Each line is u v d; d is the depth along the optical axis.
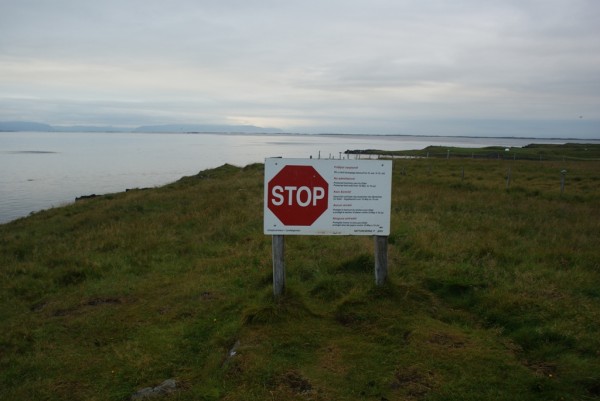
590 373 4.07
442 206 12.88
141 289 7.16
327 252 8.30
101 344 5.31
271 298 5.88
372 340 4.88
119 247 9.69
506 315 5.31
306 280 6.99
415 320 5.26
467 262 7.29
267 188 5.76
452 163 36.97
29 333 5.61
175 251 9.30
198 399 4.00
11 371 4.76
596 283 6.27
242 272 7.55
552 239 8.77
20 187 41.00
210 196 16.81
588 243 8.46
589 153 64.38
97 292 7.09
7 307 6.63
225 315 5.80
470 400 3.81
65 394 4.29
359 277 6.73
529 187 19.81
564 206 13.34
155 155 97.31
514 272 6.75
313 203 5.80
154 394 4.12
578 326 4.91
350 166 5.81
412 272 6.91
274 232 5.80
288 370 4.31
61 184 43.47
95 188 40.34
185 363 4.77
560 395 3.81
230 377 4.26
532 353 4.50
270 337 4.93
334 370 4.32
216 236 10.32
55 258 8.89
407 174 26.36
